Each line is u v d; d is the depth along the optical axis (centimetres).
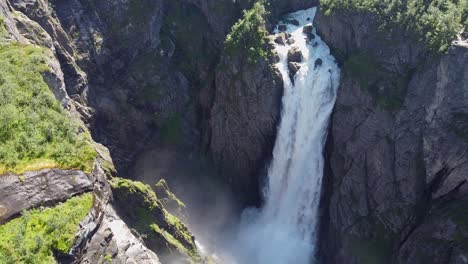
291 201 7319
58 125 4325
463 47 5500
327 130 6925
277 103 7106
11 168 3694
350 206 6462
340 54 7106
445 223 5581
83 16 7100
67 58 6569
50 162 3894
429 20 6038
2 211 3412
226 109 7325
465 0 6138
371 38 6544
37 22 6366
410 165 5975
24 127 4112
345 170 6562
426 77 5841
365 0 6775
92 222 3741
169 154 7350
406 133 5966
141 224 5522
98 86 7125
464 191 5650
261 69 7038
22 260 3216
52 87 5228
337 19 7088
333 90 6819
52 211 3581
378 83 6262
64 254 3378
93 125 6781
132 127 7294
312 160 7088
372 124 6231
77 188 3828
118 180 5759
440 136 5672
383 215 6181
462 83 5509
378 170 6212
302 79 6981
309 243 7088
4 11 5616
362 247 6259
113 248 3984
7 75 4625
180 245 5716
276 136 7288
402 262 5859
